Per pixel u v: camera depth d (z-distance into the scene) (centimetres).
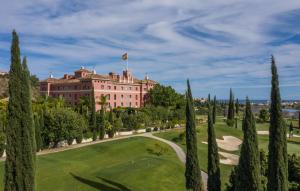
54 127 8388
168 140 9744
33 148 2745
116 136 10875
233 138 10981
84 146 8506
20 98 2706
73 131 8825
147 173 5478
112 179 5181
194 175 4053
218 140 10231
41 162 6372
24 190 2670
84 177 5334
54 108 9412
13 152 2666
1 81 17450
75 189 4716
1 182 4781
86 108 11156
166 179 5403
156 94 16600
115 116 11712
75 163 6531
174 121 13400
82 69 16975
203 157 7475
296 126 16238
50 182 5009
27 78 2752
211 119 3872
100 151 7888
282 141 2741
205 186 5225
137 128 12075
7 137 2667
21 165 2669
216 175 3806
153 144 8762
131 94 16450
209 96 9269
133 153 7850
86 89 14588
